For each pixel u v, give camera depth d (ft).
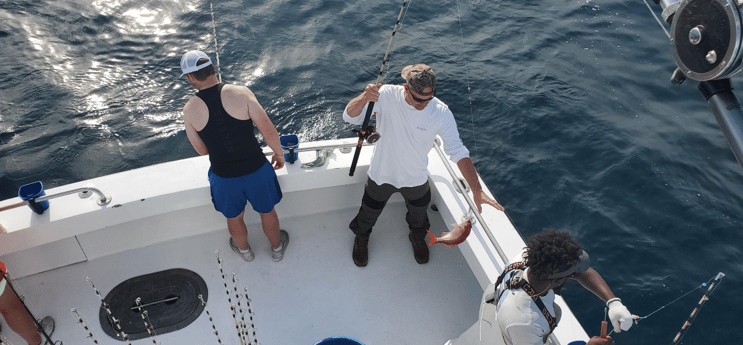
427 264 10.07
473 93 21.81
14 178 17.31
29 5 24.67
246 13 25.46
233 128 7.79
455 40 25.17
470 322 9.07
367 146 10.43
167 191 9.22
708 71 4.28
